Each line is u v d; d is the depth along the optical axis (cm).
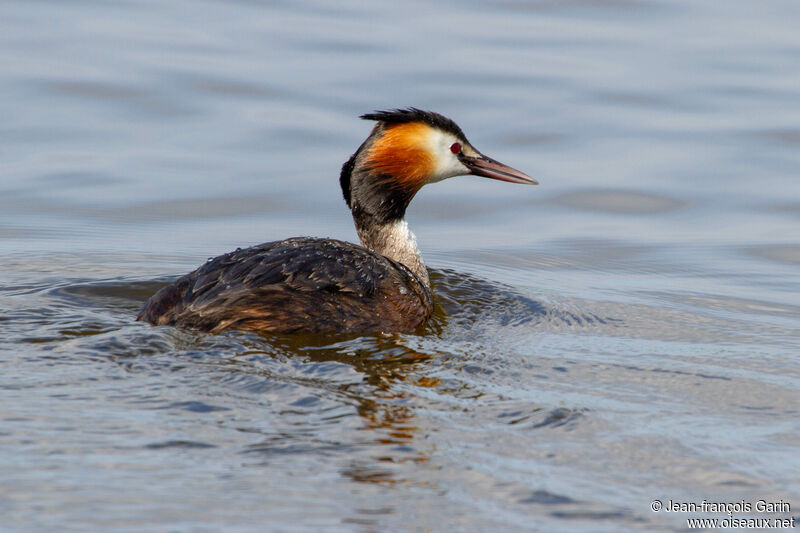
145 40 2544
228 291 1155
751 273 1638
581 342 1248
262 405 973
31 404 952
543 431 952
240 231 1775
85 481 810
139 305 1323
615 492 840
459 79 2389
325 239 1320
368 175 1457
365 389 1029
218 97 2281
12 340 1120
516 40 2652
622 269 1658
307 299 1170
